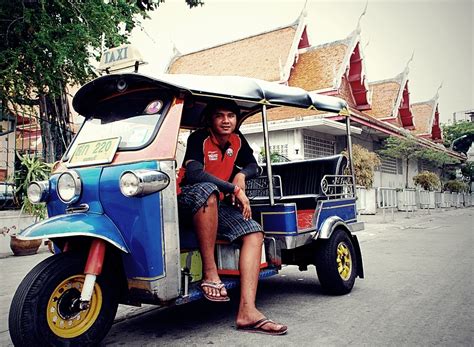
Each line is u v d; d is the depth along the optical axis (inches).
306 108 187.9
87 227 115.2
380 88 895.7
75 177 126.6
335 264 182.2
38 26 318.0
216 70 710.5
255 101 158.7
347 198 208.5
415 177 861.8
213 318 158.6
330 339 130.7
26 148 402.3
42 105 370.0
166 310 173.3
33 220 340.2
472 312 155.9
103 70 173.2
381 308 163.6
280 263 165.3
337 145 679.7
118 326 155.2
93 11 332.5
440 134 1124.5
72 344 116.3
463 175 1230.9
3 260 291.7
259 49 692.7
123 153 128.7
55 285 113.9
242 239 142.4
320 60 677.3
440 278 214.8
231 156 159.3
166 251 122.0
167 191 124.0
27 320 108.8
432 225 511.2
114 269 127.2
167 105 135.1
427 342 126.5
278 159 489.7
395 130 766.5
